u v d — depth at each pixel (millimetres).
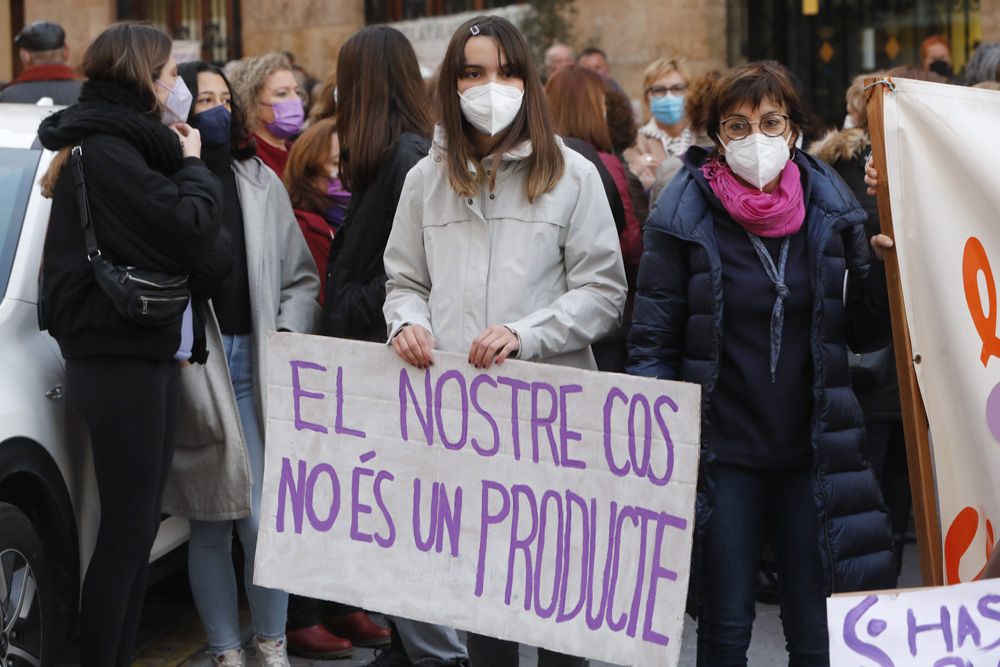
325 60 16516
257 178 6172
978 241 4598
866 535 4645
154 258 5109
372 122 5590
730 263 4695
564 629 4398
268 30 16734
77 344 5176
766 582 7367
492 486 4484
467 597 4527
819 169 4828
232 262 5641
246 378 6039
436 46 14555
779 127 4672
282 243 6230
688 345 4727
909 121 4641
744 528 4695
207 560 5980
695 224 4703
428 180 4727
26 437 5344
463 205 4613
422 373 4543
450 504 4543
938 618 3885
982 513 4656
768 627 6969
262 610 5980
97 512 5863
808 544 4676
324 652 6586
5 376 5375
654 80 9891
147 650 6711
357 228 5629
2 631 5078
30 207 5926
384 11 16188
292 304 6230
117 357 5168
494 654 4828
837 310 4660
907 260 4645
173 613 7273
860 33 15617
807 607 4695
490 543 4496
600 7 15219
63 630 5723
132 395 5176
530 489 4434
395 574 4621
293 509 4734
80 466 5738
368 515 4652
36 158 6164
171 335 5199
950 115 4609
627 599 4305
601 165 6988
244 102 7508
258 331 5980
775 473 4727
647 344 4793
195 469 5863
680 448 4215
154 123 5176
